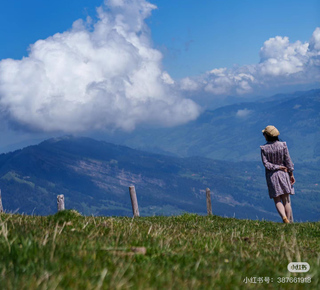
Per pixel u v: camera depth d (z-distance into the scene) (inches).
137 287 135.9
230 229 460.4
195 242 267.3
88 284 133.8
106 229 290.4
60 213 315.3
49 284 129.6
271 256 236.4
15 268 146.6
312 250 299.3
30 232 219.5
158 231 300.0
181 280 152.0
